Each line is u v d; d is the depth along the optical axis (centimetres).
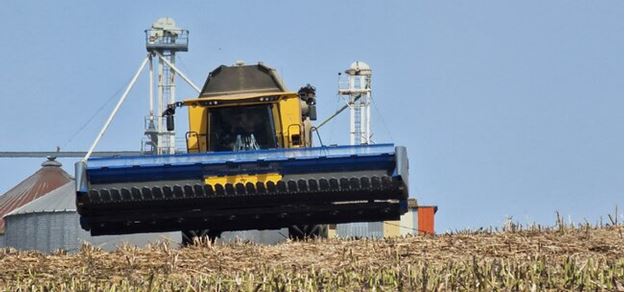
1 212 15638
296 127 6425
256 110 6462
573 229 5378
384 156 5872
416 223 11900
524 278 3981
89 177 5981
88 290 4012
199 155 5953
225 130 6469
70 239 10394
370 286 3997
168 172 5953
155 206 6044
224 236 7925
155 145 14075
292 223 6178
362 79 14875
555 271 4075
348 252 4891
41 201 10744
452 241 5097
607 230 5294
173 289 3928
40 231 10519
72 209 10462
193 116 6469
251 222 6194
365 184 5909
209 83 6562
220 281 4019
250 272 4241
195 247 5169
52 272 4612
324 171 5912
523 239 5066
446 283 3853
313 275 4116
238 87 6525
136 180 5975
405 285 3962
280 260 4756
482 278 3922
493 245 4928
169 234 8250
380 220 6153
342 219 6138
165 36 14425
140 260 4806
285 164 5903
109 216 6100
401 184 5878
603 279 3922
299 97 6488
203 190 5953
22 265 4775
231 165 5925
